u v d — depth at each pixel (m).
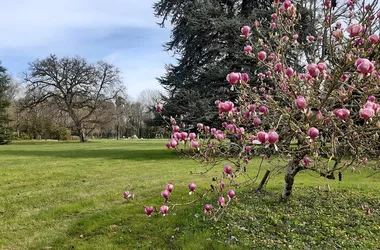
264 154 3.16
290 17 3.16
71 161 11.40
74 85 32.62
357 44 2.44
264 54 2.72
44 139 38.00
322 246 3.20
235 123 3.04
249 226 3.67
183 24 14.27
